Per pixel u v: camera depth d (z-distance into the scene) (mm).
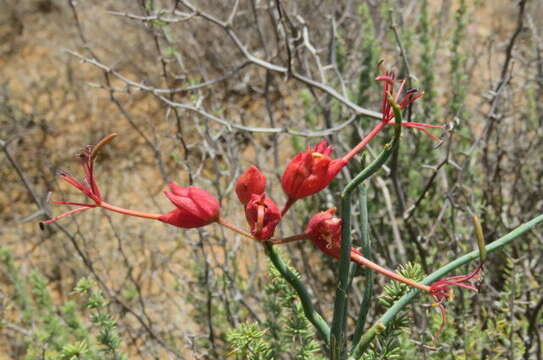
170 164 5508
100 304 2084
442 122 3596
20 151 5898
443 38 4105
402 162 3613
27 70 7016
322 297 3582
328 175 1356
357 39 4254
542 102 3824
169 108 2846
